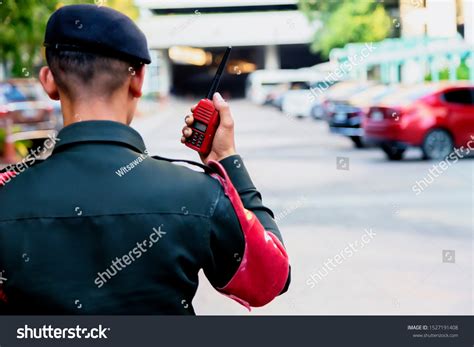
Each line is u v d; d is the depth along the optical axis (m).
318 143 22.61
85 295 1.55
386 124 17.44
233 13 53.81
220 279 1.69
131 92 1.74
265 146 21.88
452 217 9.88
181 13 47.81
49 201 1.60
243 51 62.84
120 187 1.61
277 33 54.41
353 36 33.75
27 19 8.97
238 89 62.53
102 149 1.64
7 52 9.28
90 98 1.67
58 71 1.67
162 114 39.12
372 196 11.98
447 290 6.22
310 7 35.97
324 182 13.83
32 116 18.33
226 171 1.77
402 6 27.62
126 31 1.67
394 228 9.18
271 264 1.67
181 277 1.60
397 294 6.16
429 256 7.58
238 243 1.64
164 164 1.68
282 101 38.19
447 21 23.27
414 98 17.53
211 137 1.80
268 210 1.78
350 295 6.14
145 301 1.57
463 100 17.72
